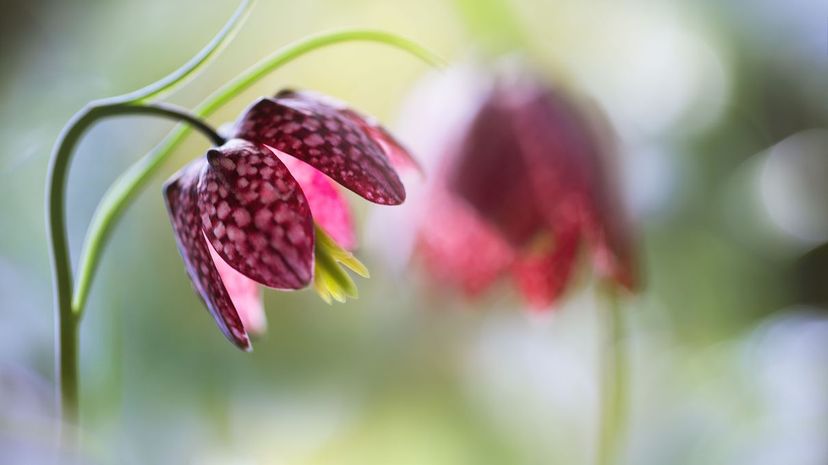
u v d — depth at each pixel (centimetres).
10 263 65
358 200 70
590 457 66
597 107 54
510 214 52
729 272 76
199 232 40
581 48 79
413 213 55
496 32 60
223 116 75
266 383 69
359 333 73
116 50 70
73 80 68
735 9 79
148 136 70
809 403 63
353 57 77
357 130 41
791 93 84
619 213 52
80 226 65
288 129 41
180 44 72
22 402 52
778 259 77
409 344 72
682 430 64
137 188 42
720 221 77
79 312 41
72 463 42
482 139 53
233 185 40
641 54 80
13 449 47
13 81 66
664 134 78
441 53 76
